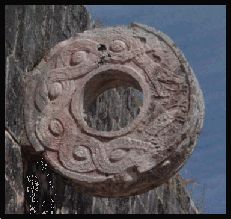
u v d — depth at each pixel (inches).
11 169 421.4
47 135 428.1
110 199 567.5
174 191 664.4
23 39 444.8
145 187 423.2
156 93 427.2
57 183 471.8
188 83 426.6
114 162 419.5
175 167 420.5
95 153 422.0
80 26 531.5
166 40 435.5
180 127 420.8
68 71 436.5
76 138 426.0
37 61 457.1
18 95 431.8
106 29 442.9
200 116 425.1
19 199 427.2
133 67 432.5
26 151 432.8
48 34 478.3
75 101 431.8
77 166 421.7
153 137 420.8
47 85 435.2
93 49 438.9
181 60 430.9
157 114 424.5
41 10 470.9
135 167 417.1
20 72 436.5
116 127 581.3
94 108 547.5
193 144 422.0
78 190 428.5
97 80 436.8
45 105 432.5
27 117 431.8
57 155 425.4
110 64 434.6
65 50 440.8
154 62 432.1
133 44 436.5
